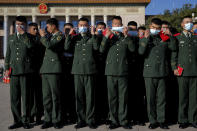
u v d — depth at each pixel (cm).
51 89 494
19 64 485
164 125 482
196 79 491
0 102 835
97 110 555
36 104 538
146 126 500
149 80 485
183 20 504
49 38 499
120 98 492
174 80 536
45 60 500
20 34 500
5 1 4003
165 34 491
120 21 499
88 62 491
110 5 4038
